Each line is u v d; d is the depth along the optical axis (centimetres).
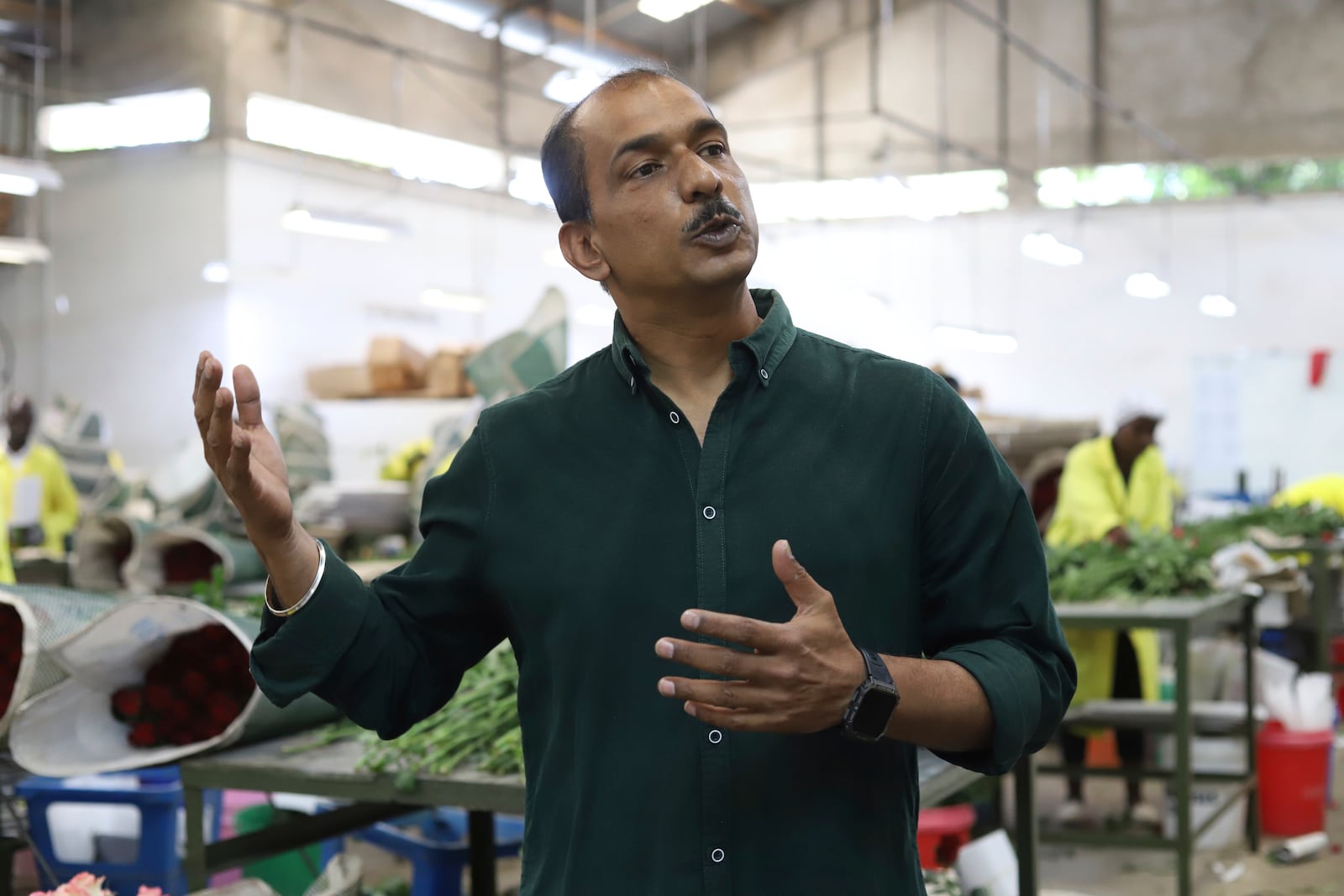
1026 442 859
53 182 838
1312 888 387
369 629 125
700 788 117
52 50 1237
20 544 544
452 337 1382
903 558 122
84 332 1240
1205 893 383
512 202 1438
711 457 123
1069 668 124
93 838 306
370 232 1055
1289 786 436
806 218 1508
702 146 125
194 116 1182
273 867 320
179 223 1190
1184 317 1372
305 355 1233
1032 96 1424
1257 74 1357
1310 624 595
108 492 609
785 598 119
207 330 1181
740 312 129
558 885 122
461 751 222
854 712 104
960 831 328
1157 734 421
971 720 111
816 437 124
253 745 245
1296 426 1293
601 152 125
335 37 1245
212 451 113
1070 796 446
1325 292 1330
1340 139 1331
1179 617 348
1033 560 123
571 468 127
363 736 243
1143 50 1391
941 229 1462
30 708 237
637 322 129
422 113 1323
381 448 1162
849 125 1487
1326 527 602
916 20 1459
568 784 123
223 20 1166
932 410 124
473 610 133
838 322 1500
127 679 248
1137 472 477
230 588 450
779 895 116
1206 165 1362
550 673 126
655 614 121
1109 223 1401
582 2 1356
